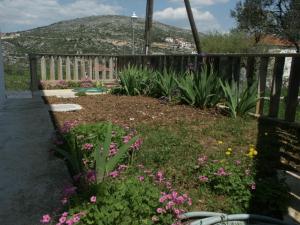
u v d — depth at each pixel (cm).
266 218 243
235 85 571
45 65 1048
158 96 787
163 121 526
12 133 463
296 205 265
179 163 337
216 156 359
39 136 447
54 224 231
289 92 493
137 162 340
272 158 367
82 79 1115
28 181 303
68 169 330
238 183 279
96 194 233
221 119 539
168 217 225
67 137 368
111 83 1125
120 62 1155
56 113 598
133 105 670
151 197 229
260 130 477
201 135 448
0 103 713
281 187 272
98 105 679
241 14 2125
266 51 2166
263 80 565
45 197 273
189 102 652
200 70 722
